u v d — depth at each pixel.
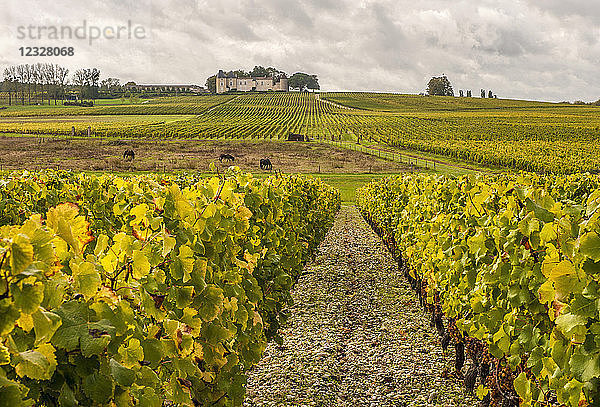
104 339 1.75
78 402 1.83
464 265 5.08
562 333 2.85
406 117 98.81
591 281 2.68
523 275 3.63
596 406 2.70
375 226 18.36
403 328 7.76
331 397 5.39
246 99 147.38
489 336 4.26
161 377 2.64
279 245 7.18
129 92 176.12
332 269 11.92
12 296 1.38
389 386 5.73
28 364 1.51
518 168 46.44
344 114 110.31
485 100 155.25
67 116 105.62
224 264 4.18
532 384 3.56
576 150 53.78
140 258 2.35
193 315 3.04
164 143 60.09
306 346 6.86
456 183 6.91
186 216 3.56
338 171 45.53
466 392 5.58
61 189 7.76
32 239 1.58
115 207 4.02
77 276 1.85
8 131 65.88
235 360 3.67
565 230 3.12
